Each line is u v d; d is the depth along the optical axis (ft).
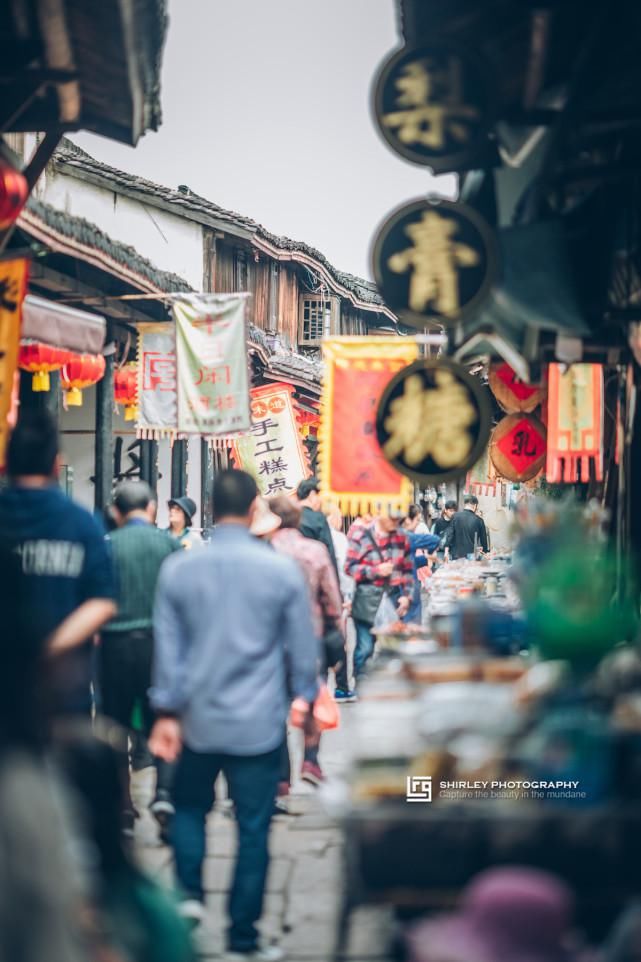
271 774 48.83
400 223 53.78
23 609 23.77
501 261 54.34
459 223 53.52
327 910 53.72
